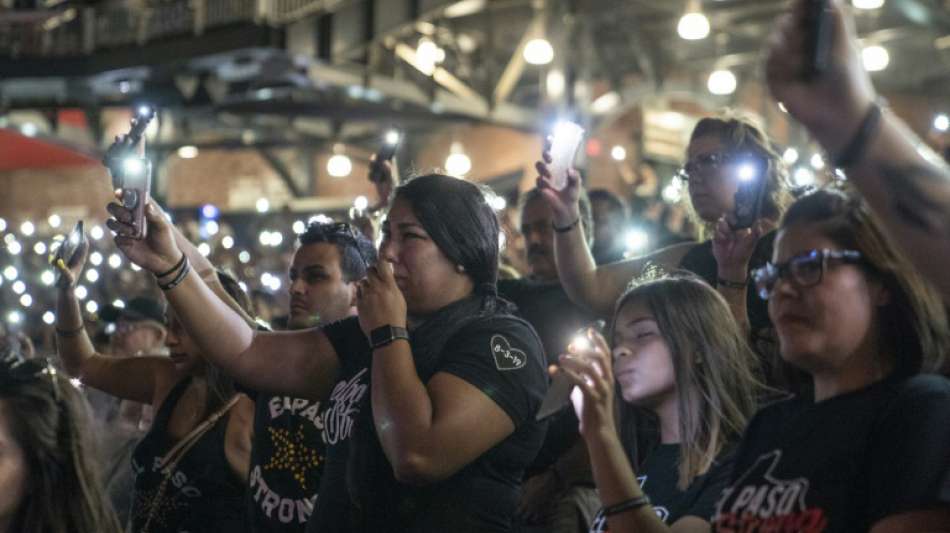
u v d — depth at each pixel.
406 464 3.46
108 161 3.83
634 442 3.71
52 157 19.64
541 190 4.80
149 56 16.75
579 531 4.67
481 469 3.65
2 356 3.32
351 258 5.09
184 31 16.45
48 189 26.17
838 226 2.63
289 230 17.11
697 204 4.73
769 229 4.16
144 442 5.20
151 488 5.11
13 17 14.52
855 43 2.15
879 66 14.66
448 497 3.60
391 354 3.55
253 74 16.62
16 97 18.73
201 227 15.99
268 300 8.69
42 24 17.22
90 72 17.36
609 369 2.92
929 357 2.62
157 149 20.73
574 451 4.75
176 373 5.38
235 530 5.00
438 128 21.53
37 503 3.19
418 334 3.76
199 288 3.91
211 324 3.93
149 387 5.54
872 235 2.61
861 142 2.16
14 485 3.16
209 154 25.67
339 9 16.20
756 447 2.79
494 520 3.65
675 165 22.69
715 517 2.78
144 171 3.82
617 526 2.86
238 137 22.45
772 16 19.70
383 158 5.61
